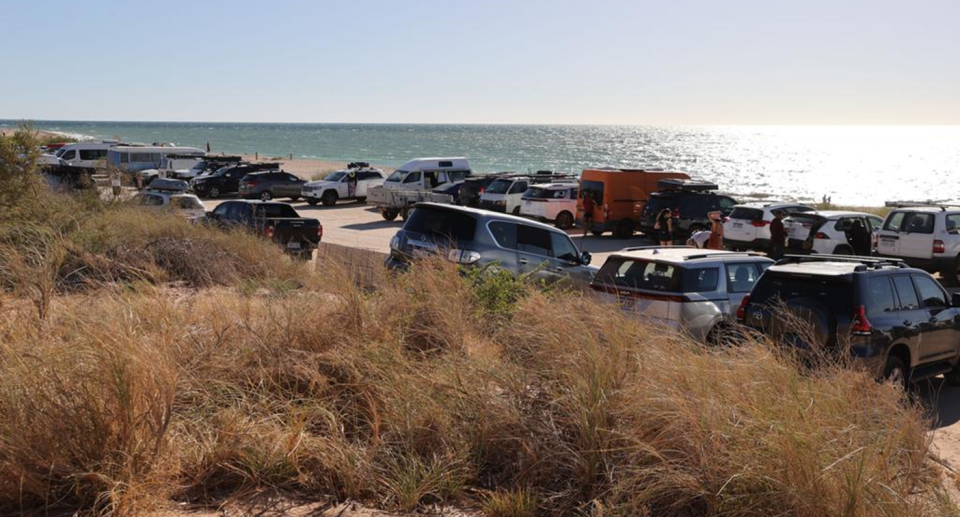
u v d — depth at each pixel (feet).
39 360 15.31
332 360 19.31
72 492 13.93
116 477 13.91
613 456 15.60
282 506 14.55
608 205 84.69
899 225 57.98
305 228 60.64
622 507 14.26
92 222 47.60
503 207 93.97
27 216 45.39
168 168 142.20
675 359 17.87
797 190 242.99
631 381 17.02
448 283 24.67
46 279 21.94
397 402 17.72
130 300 20.49
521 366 18.99
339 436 16.78
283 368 19.17
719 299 30.86
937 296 29.94
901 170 382.63
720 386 16.67
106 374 14.84
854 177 322.55
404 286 23.65
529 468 15.93
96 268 31.04
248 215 61.00
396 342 20.42
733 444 14.65
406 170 107.14
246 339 20.29
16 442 13.76
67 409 14.47
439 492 15.42
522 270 38.96
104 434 14.35
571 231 93.35
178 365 17.70
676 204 76.69
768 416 15.12
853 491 13.37
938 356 29.19
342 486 15.49
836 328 25.55
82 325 17.54
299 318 21.04
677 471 14.71
